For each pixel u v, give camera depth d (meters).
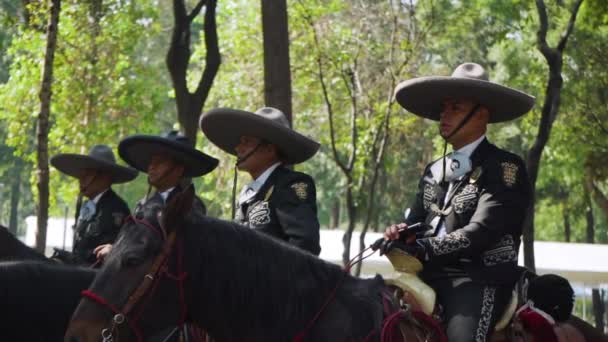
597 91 26.47
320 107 26.44
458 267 5.50
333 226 44.81
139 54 44.34
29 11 17.47
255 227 6.21
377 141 25.09
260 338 4.72
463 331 5.24
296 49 23.64
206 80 14.46
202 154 7.44
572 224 43.62
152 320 4.45
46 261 6.68
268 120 6.43
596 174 28.72
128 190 42.47
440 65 34.19
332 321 4.88
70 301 5.62
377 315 5.00
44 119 12.48
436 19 24.80
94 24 23.62
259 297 4.72
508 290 5.52
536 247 24.61
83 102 24.83
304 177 6.31
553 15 23.98
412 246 5.38
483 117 5.81
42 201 12.43
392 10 22.45
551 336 5.69
